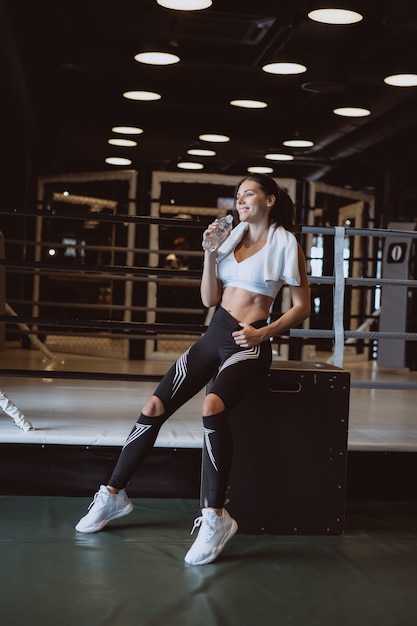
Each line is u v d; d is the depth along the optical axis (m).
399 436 3.84
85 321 3.87
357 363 8.48
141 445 3.11
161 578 2.71
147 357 7.80
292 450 3.20
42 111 10.20
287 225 3.12
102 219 3.89
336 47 8.65
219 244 3.01
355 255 8.94
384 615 2.50
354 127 9.77
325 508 3.23
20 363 6.77
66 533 3.10
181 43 8.58
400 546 3.14
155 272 3.92
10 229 9.90
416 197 10.72
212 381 3.25
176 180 8.06
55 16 7.53
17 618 2.34
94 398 4.64
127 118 10.34
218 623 2.38
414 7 5.70
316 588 2.70
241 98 8.16
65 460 3.54
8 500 3.47
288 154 11.24
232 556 2.96
